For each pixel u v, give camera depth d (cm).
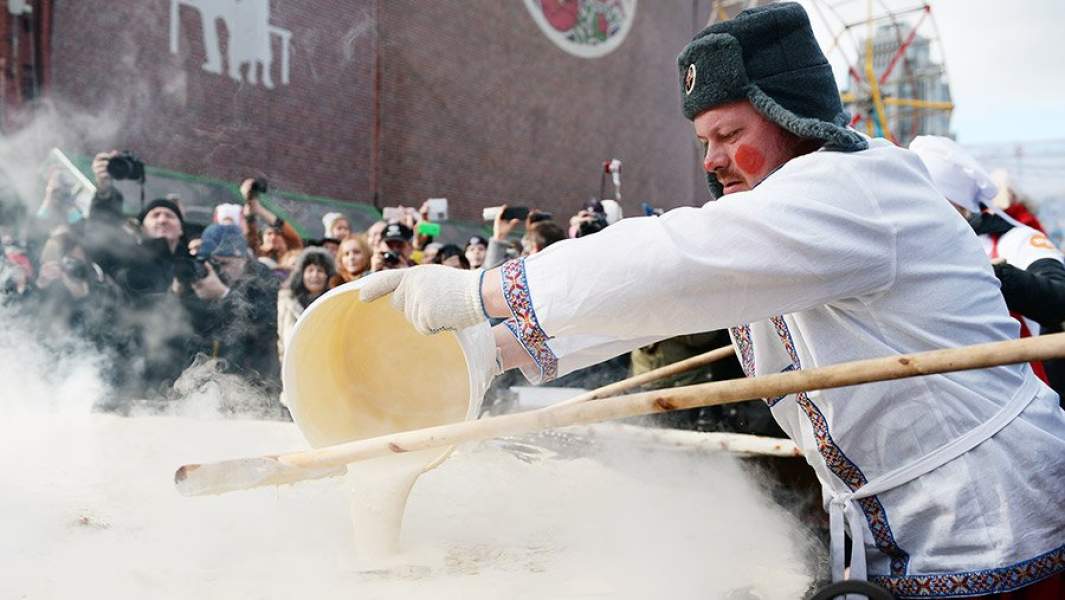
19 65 882
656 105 1878
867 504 142
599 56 1725
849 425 139
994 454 134
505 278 139
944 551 136
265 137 1160
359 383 207
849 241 130
